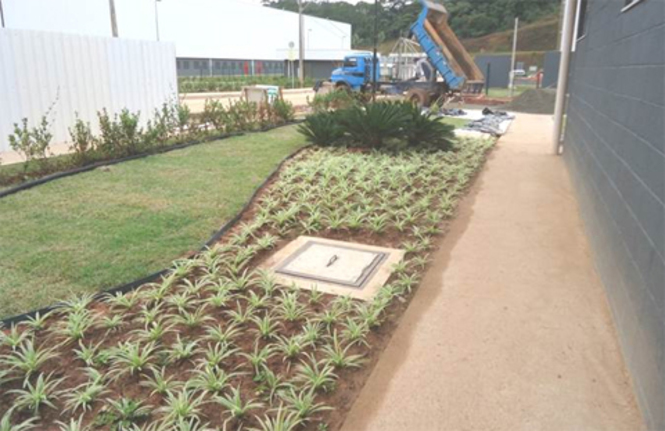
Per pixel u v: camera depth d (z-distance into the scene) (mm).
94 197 5305
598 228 4059
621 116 3684
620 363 2699
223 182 6027
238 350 2732
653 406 2137
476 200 5789
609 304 3281
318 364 2631
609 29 4648
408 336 2961
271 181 6195
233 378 2510
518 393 2461
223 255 3893
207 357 2650
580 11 8211
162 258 3812
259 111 11055
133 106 10023
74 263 3668
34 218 4613
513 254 4184
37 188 5586
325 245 4270
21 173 6254
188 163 7051
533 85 36562
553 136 8820
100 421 2195
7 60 7762
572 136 7406
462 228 4816
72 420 2129
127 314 3043
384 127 7914
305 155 7758
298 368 2592
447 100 19031
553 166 7762
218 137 9336
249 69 50250
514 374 2605
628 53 3637
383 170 6609
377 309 3121
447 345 2869
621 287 3018
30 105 8172
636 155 3057
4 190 5449
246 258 3854
